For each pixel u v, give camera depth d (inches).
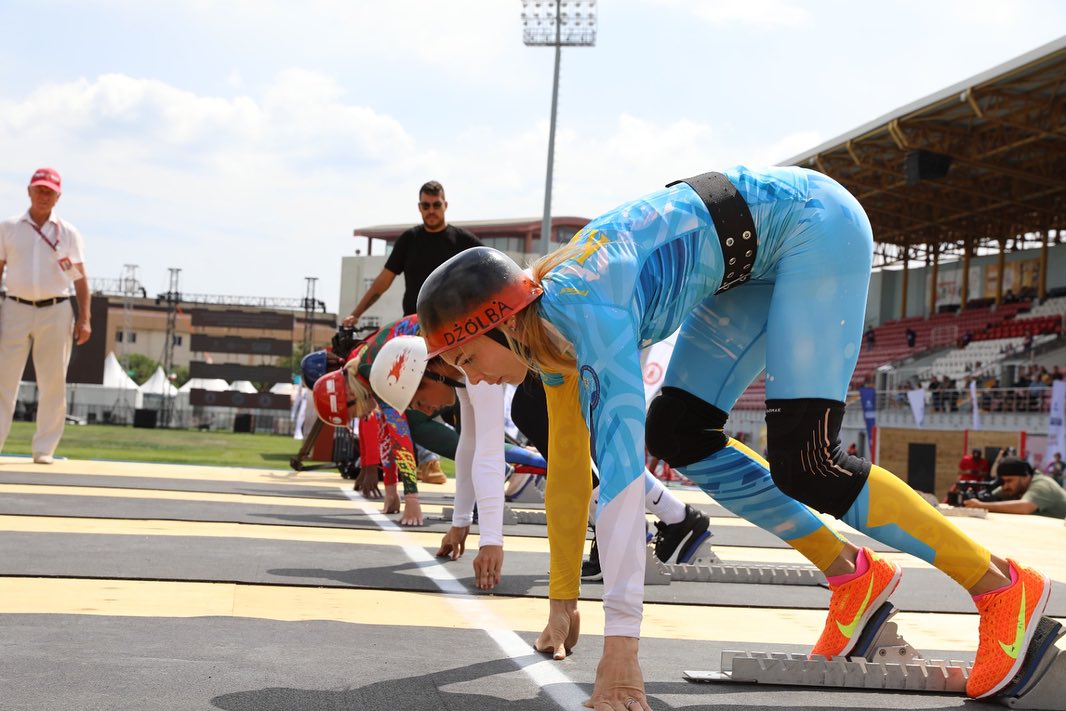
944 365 1375.5
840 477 87.6
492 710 71.4
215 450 622.8
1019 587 83.1
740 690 83.2
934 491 1025.5
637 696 72.3
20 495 211.8
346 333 247.8
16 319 289.7
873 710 78.4
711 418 97.1
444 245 224.4
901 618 125.3
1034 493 348.8
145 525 175.6
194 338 1991.9
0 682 71.0
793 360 87.9
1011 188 1318.9
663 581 144.4
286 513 213.0
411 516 201.9
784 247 89.4
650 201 85.1
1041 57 871.7
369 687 76.2
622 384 76.8
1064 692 81.8
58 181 286.4
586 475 92.5
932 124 1099.3
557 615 92.7
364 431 278.5
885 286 1759.4
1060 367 1127.0
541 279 81.9
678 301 85.5
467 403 150.9
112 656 80.9
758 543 206.2
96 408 1946.4
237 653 84.9
